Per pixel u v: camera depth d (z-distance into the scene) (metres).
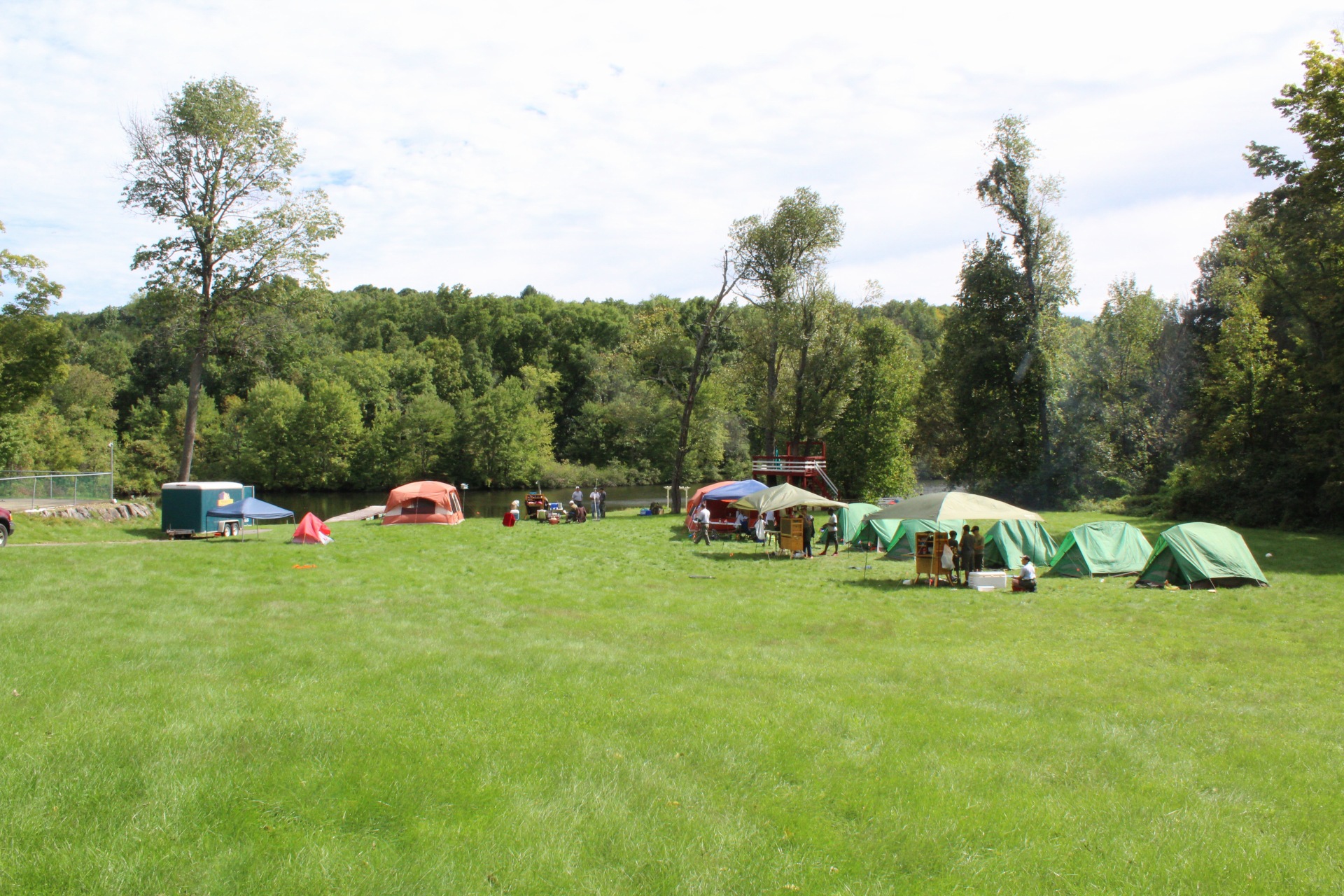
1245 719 8.91
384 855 5.09
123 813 5.39
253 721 7.21
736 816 5.88
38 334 34.69
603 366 90.62
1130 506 44.88
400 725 7.34
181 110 33.47
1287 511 33.53
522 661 10.46
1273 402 35.53
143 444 67.62
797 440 48.00
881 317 54.69
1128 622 15.52
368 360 85.38
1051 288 46.06
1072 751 7.55
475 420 75.44
